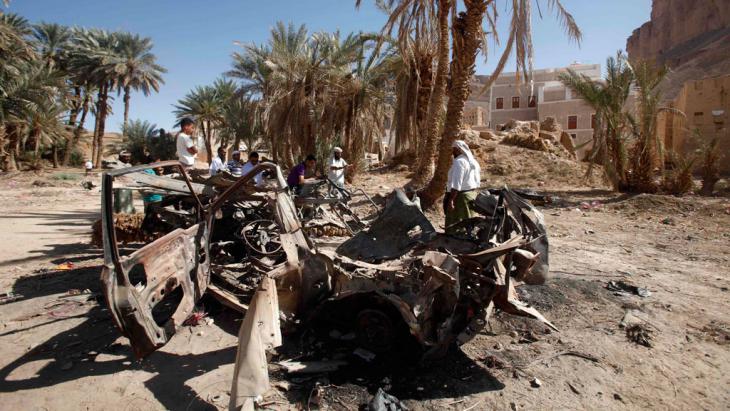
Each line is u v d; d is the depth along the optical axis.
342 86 22.64
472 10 10.24
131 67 42.38
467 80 10.59
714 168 14.86
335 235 6.86
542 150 23.20
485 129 38.44
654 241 8.59
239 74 26.81
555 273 6.07
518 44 10.03
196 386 3.24
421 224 4.07
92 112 43.84
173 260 3.79
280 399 3.10
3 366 3.52
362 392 3.20
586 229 9.85
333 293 3.91
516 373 3.47
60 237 8.58
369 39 22.14
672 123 29.41
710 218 11.02
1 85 29.70
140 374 3.41
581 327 4.34
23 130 33.41
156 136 43.19
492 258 3.52
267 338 2.94
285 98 23.05
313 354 3.72
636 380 3.41
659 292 5.39
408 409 3.01
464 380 3.38
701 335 4.18
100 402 3.05
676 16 113.50
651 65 15.30
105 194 3.14
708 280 5.92
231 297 4.37
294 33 23.11
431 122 12.70
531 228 4.05
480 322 3.53
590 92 15.41
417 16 11.47
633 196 14.20
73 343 3.89
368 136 23.72
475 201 4.53
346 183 19.08
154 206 5.91
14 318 4.41
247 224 5.58
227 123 37.25
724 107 25.00
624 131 15.31
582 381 3.38
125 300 3.04
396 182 19.56
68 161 41.16
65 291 5.20
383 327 3.64
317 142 21.72
